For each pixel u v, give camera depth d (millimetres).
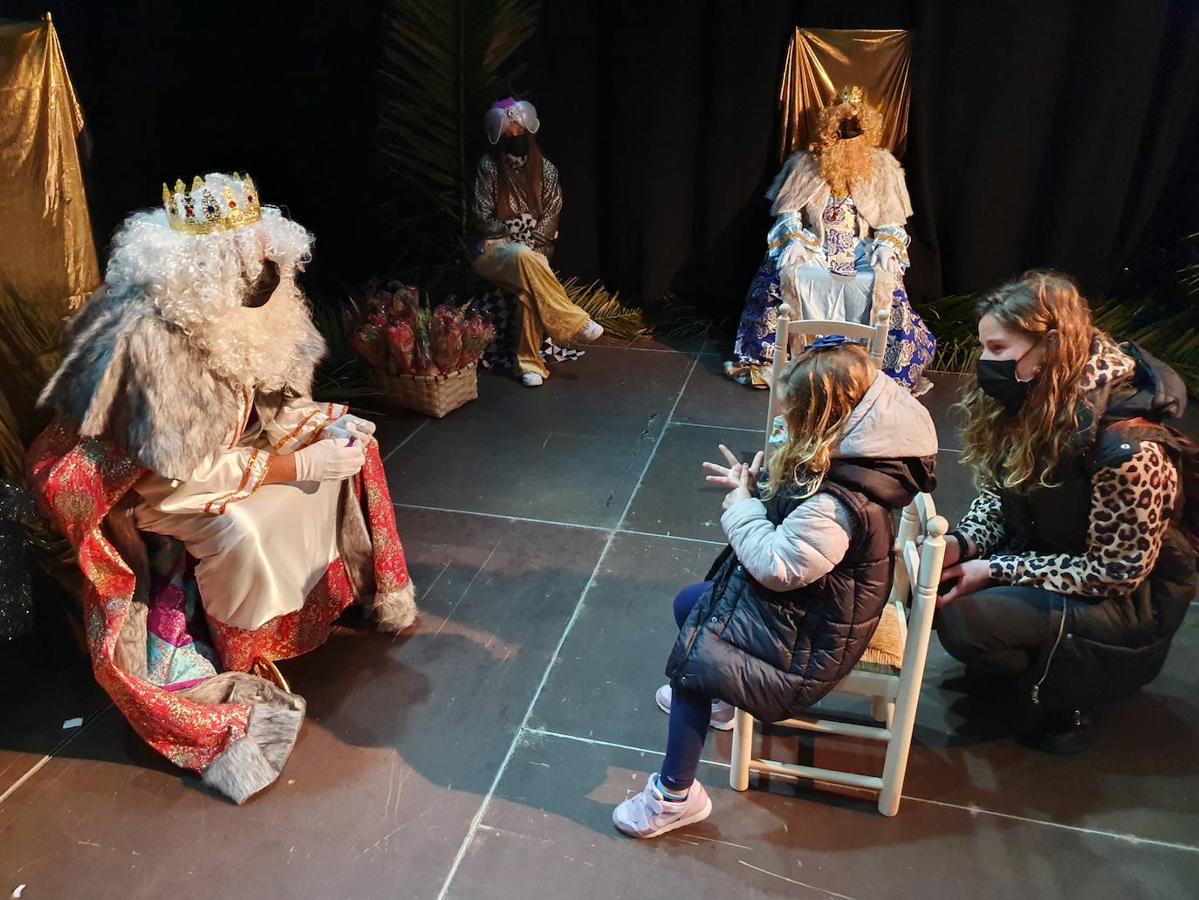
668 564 3074
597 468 3695
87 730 2393
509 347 4605
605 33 4598
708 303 5117
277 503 2324
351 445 2379
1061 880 1984
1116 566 2014
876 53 4297
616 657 2652
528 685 2549
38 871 2016
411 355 3969
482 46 4379
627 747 2344
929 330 4742
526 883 1984
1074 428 1970
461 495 3498
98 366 1988
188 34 3951
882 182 4312
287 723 2320
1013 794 2193
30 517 2707
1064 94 4352
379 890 1974
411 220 4828
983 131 4445
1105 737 2350
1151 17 4113
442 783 2238
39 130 2535
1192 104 4395
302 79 4559
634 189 4883
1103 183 4453
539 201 4359
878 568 1797
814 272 4184
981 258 4703
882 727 2381
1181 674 2557
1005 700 2461
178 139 4031
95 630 2148
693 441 3914
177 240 2033
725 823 2123
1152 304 4766
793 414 1774
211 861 2039
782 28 4422
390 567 2676
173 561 2357
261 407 2451
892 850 2055
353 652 2676
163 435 2004
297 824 2129
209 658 2428
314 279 4898
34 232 2580
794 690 1863
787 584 1758
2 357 2629
